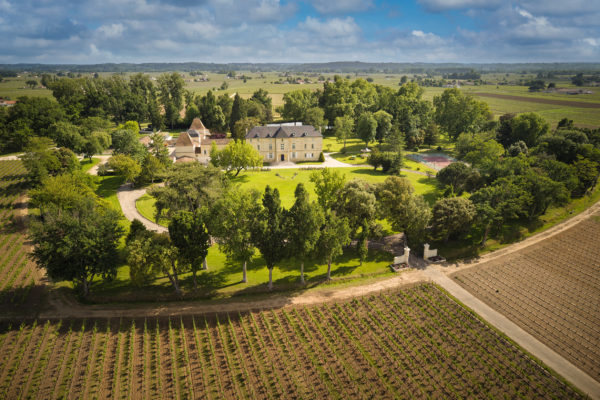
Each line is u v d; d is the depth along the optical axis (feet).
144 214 262.67
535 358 131.95
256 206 174.19
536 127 399.03
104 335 145.59
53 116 509.35
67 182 233.76
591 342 141.28
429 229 231.91
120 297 170.50
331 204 224.12
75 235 163.73
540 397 117.50
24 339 143.84
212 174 216.95
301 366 129.70
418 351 135.74
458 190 296.92
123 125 513.04
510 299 167.73
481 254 209.56
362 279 185.37
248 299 169.17
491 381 123.13
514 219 244.83
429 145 507.30
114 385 122.62
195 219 169.37
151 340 143.54
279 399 117.39
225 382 124.26
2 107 508.94
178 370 129.18
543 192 228.02
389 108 583.58
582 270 190.60
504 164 270.67
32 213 258.57
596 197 283.18
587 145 304.50
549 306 162.61
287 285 179.11
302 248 169.37
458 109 496.64
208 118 599.16
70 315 157.89
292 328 148.87
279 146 427.33
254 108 602.85
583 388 120.67
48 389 121.49
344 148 472.03
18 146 460.96
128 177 310.45
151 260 157.58
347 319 153.48
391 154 372.99
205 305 164.55
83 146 402.93
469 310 158.10
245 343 141.28
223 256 209.15
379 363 131.03
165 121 610.24
